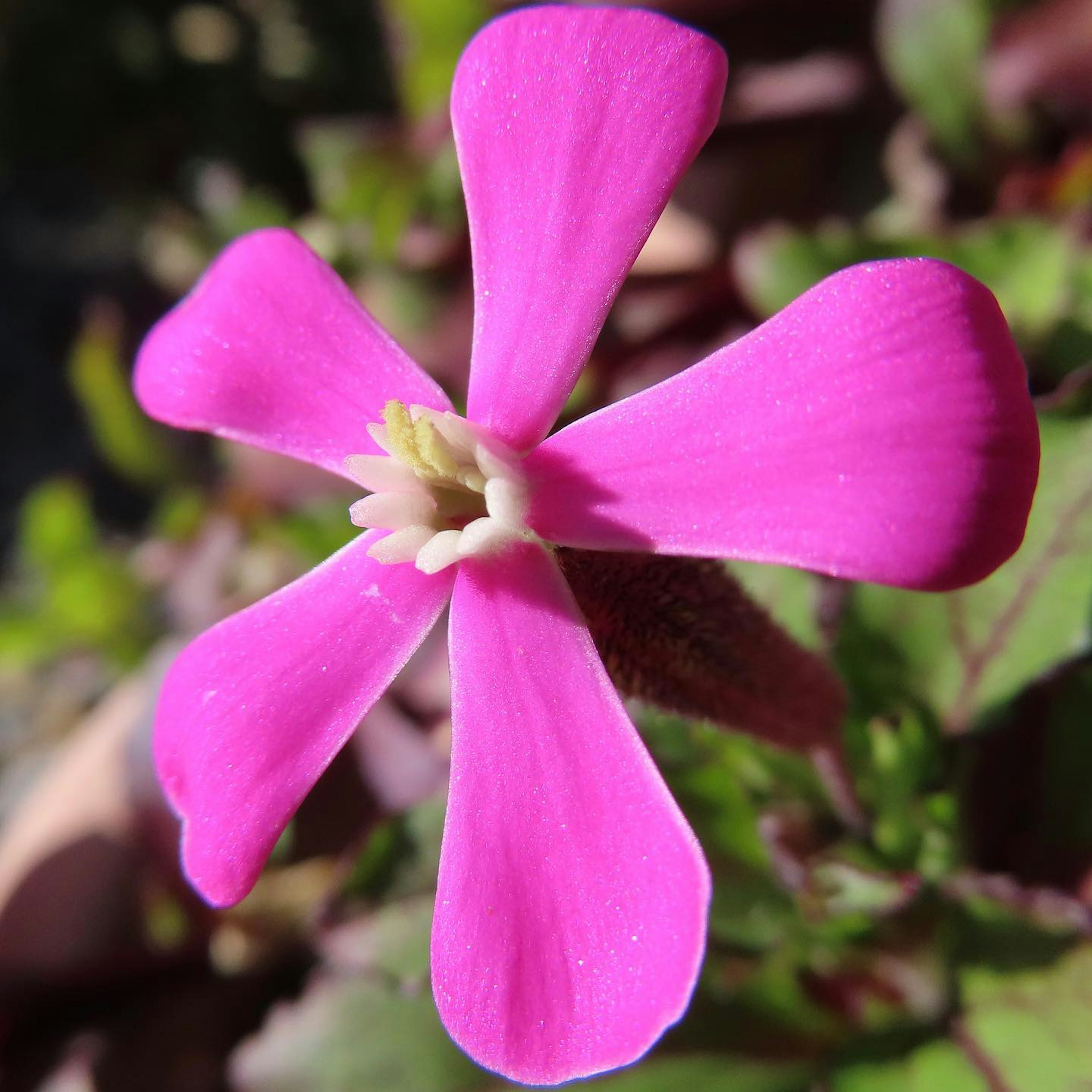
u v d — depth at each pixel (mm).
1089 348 58
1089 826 55
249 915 72
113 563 94
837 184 75
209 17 127
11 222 135
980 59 66
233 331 45
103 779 75
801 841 53
